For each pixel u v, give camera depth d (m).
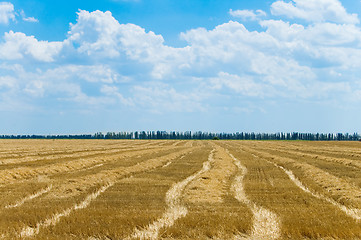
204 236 11.77
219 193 20.14
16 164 34.53
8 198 17.62
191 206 16.44
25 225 13.02
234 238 11.87
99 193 20.27
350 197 18.62
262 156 49.19
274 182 24.42
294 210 15.46
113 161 41.44
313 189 21.36
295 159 42.66
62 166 32.72
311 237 11.91
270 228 12.79
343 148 76.25
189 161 41.38
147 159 41.78
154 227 12.95
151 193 19.97
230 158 46.12
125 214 14.54
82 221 13.34
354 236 11.84
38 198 18.39
